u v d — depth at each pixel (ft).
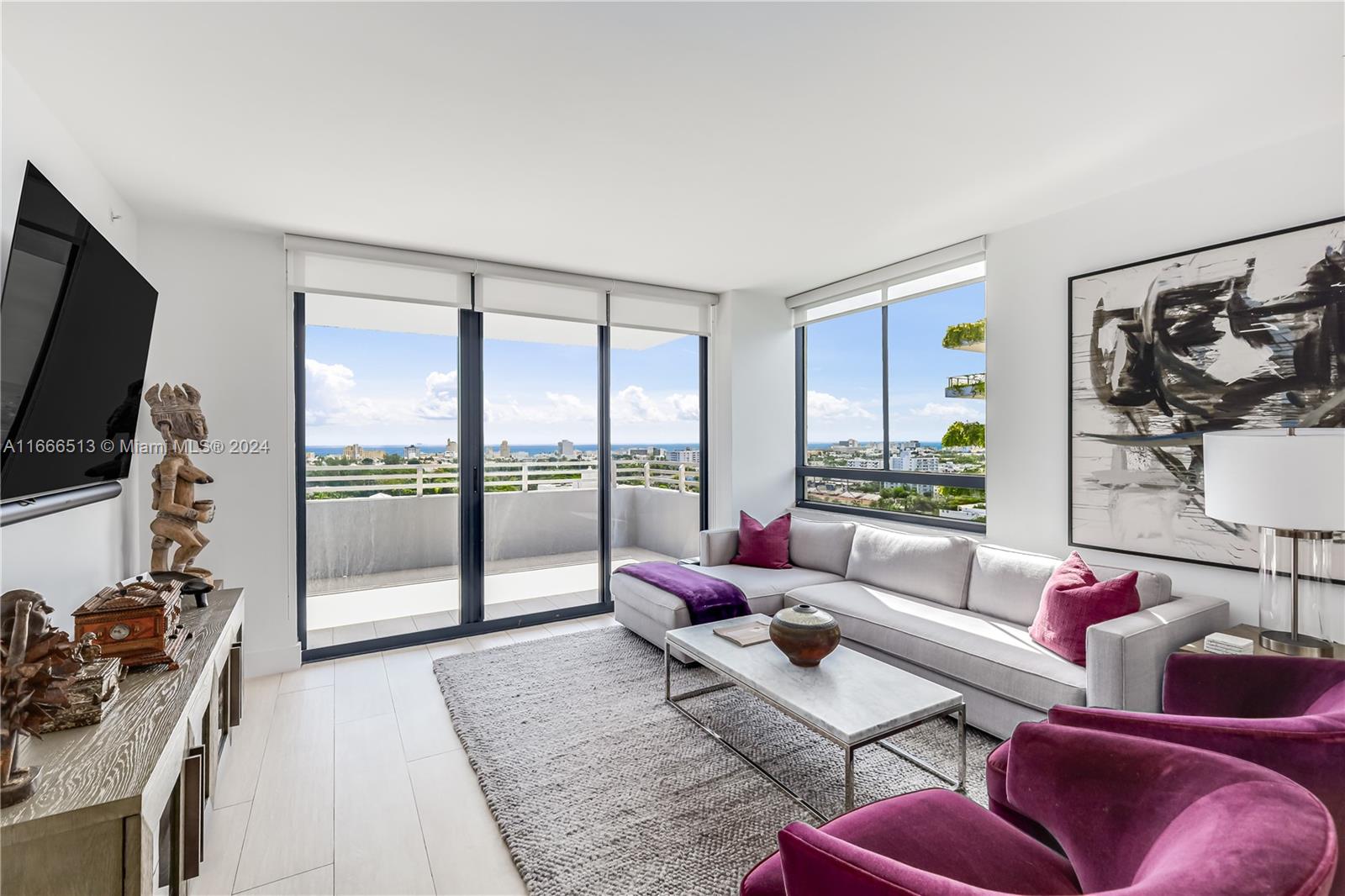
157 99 6.75
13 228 6.12
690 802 6.98
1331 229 7.56
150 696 5.12
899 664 9.55
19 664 3.67
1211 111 7.26
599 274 14.34
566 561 14.53
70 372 6.23
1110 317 9.78
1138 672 7.08
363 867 6.05
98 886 3.63
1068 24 5.65
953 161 8.55
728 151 8.21
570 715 9.19
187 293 10.37
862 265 13.69
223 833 6.54
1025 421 11.05
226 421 10.63
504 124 7.42
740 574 13.07
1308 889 2.23
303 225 10.67
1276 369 7.99
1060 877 3.91
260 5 5.28
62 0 5.12
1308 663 5.33
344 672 11.14
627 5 5.39
